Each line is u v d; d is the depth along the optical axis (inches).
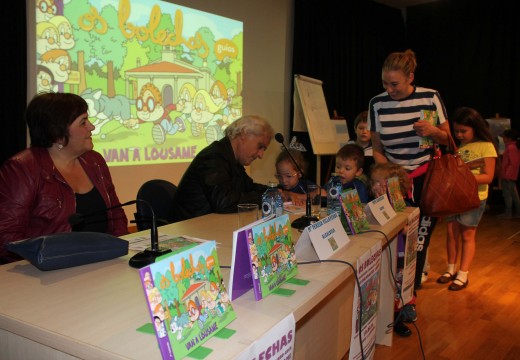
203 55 179.3
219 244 55.3
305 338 61.0
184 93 172.6
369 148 143.6
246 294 39.3
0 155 129.0
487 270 137.2
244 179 91.2
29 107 63.2
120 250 49.0
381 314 86.2
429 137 95.5
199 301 30.5
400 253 85.3
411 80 94.6
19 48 127.0
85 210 66.9
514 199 230.1
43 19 131.6
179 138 171.6
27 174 60.5
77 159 69.6
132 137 155.6
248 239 38.0
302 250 50.8
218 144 82.7
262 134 83.9
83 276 43.3
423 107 94.7
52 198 62.2
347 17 257.4
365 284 54.2
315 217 67.6
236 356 28.2
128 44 152.2
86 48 141.3
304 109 204.7
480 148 118.3
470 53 273.6
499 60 263.9
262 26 212.1
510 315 102.7
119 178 152.9
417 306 107.8
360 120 146.4
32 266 46.6
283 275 41.9
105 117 147.3
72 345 29.7
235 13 194.5
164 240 55.9
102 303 36.4
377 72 284.8
